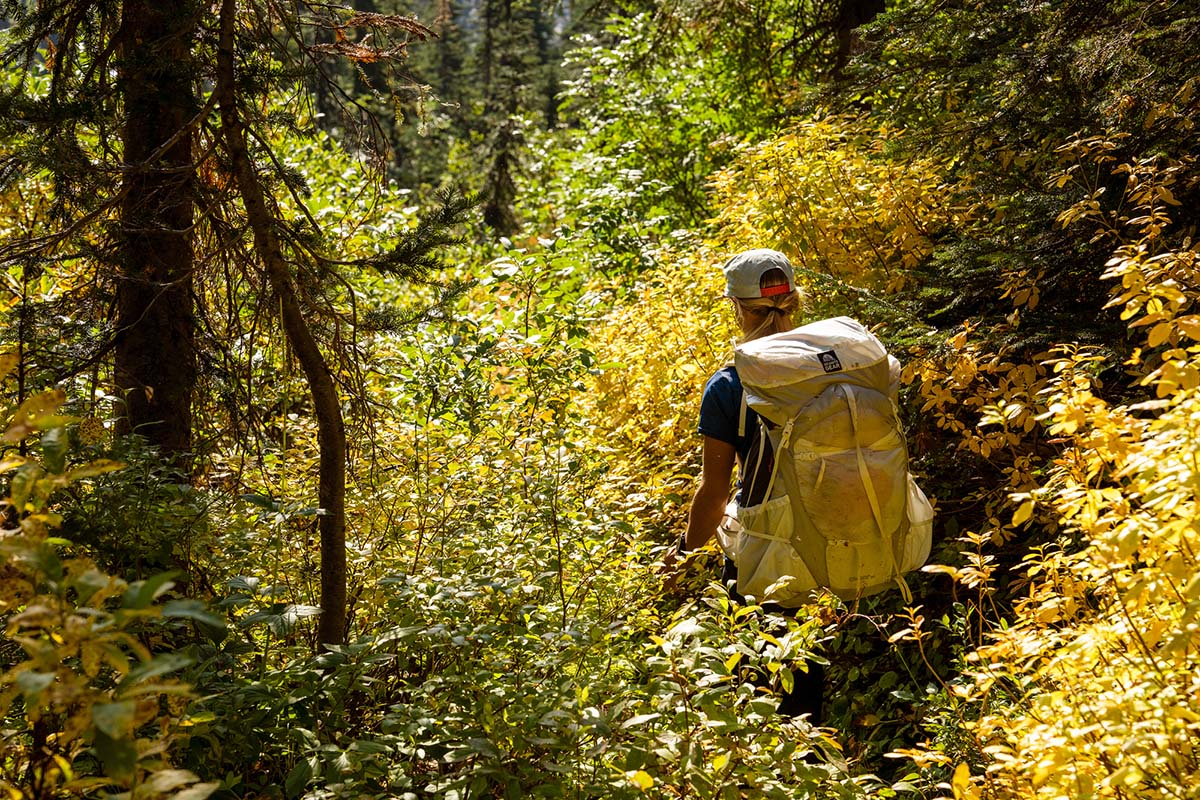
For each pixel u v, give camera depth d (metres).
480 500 3.85
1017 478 3.62
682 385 5.42
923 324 4.34
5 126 3.11
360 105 3.96
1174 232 4.14
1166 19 4.49
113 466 1.65
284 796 2.48
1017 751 2.26
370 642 2.71
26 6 3.61
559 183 13.78
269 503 2.92
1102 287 4.24
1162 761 1.86
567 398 4.81
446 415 4.50
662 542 4.90
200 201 3.36
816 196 5.46
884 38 6.03
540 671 2.75
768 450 3.11
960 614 3.02
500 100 21.14
